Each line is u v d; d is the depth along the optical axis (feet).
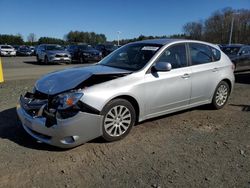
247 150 15.30
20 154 14.20
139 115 16.93
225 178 12.45
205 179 12.32
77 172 12.71
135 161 13.79
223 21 238.27
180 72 18.75
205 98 21.11
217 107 22.41
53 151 14.60
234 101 26.03
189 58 19.76
